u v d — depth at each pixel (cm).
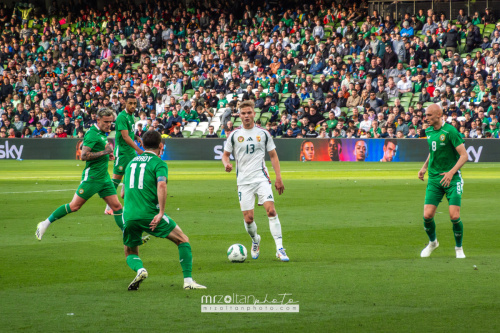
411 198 3250
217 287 1469
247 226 1816
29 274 1625
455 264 1720
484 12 7781
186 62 7881
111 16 9131
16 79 8319
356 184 3991
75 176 4819
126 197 1465
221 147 6606
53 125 7638
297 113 6712
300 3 8488
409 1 8025
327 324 1179
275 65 7575
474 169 5091
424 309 1272
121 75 8125
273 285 1484
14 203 3156
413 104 6625
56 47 8706
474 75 6544
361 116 6556
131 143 2670
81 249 1975
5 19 9762
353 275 1585
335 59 7394
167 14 8819
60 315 1241
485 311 1254
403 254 1880
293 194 3462
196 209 2903
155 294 1410
